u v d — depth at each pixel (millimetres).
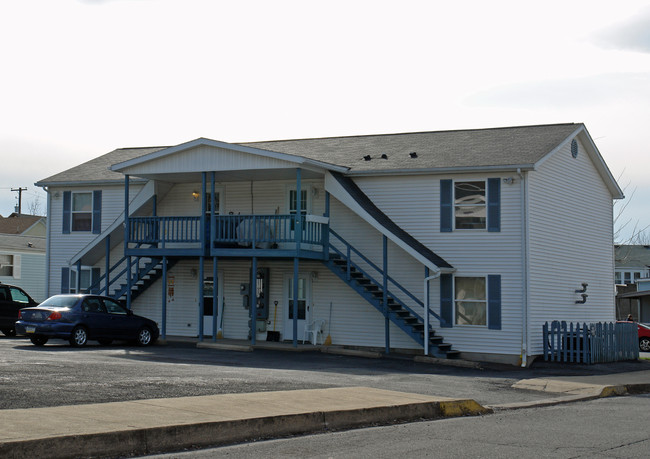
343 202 24875
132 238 26953
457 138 28250
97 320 23312
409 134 30234
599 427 11945
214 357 21203
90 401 11578
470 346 23984
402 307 25031
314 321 26625
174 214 29125
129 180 29266
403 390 15672
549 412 13836
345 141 30547
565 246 26109
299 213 24281
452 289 24312
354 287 24953
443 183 24703
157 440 9305
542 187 24656
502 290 23734
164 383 14078
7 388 12414
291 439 10336
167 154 25750
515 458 9188
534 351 23609
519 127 28547
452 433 11008
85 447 8680
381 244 25734
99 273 30297
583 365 23031
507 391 16859
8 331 28172
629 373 21266
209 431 9844
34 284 45562
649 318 43062
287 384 15039
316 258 25141
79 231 30641
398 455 9203
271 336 27219
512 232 23719
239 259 26641
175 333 29047
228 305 28344
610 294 29891
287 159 24094
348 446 9789
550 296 24828
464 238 24344
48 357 18547
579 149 27703
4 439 8297
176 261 28688
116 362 17953
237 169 24875
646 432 11484
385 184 25594
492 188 24016
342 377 17375
